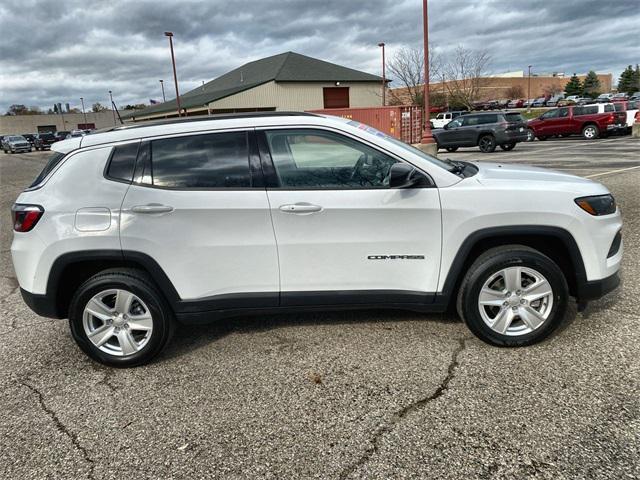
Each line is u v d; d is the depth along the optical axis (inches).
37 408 121.4
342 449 101.0
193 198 129.6
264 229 130.4
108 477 96.7
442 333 147.6
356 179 132.8
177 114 1518.2
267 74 1397.6
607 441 98.3
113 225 129.8
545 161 550.9
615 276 137.0
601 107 866.1
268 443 104.1
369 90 1440.7
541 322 134.1
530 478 90.3
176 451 103.2
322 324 157.9
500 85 3641.7
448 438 102.2
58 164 134.8
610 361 127.0
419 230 130.4
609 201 134.8
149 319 135.8
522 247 132.3
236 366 136.2
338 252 131.9
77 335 136.9
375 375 127.3
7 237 333.4
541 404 111.3
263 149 131.8
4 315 185.2
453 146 792.3
